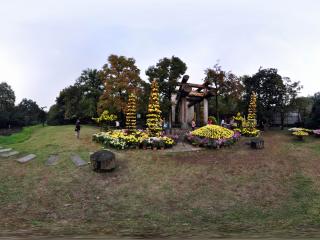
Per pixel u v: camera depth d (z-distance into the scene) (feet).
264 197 51.98
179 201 50.42
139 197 51.85
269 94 137.69
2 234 33.99
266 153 79.05
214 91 120.47
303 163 70.38
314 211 45.52
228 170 64.64
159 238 32.73
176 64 122.62
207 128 90.94
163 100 121.19
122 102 125.49
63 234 34.53
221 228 38.37
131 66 128.88
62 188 54.39
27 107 280.10
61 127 136.46
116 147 78.28
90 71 169.48
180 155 74.64
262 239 31.99
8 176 59.11
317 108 123.13
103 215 44.29
